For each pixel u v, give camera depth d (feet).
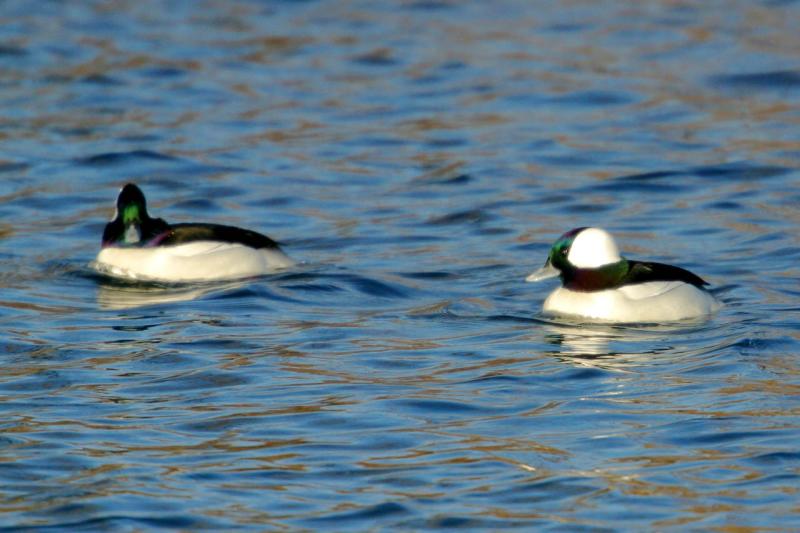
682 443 35.42
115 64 100.63
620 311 48.42
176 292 53.67
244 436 36.60
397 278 55.57
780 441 35.29
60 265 58.29
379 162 77.51
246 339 46.68
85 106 89.97
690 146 79.20
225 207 69.41
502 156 78.23
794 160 75.36
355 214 67.56
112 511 31.48
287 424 37.52
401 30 111.96
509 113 87.97
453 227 64.80
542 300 52.11
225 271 55.98
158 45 106.63
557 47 104.88
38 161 77.30
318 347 45.68
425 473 33.71
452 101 91.20
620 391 40.19
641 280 49.06
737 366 42.32
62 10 118.01
